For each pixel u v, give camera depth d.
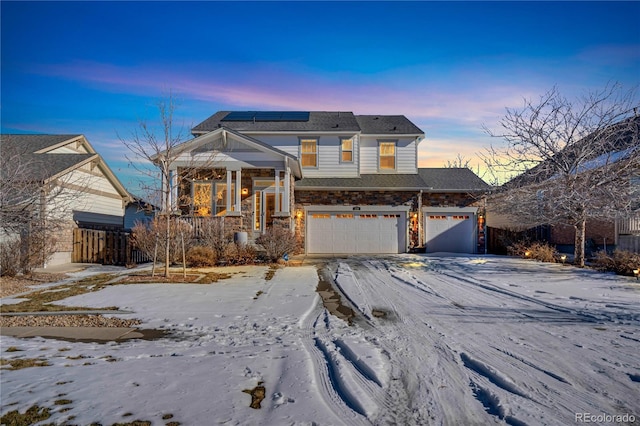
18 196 11.81
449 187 21.00
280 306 8.51
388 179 21.42
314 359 5.30
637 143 13.34
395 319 7.41
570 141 14.59
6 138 19.06
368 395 4.14
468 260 16.75
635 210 13.20
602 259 13.41
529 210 15.29
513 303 8.60
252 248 15.48
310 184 20.53
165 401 4.00
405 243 20.56
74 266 15.47
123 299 9.16
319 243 20.45
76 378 4.59
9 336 6.52
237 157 17.67
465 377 4.64
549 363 4.99
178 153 14.12
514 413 3.71
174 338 6.35
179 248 14.41
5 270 11.87
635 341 5.88
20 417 3.67
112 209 21.14
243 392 4.22
